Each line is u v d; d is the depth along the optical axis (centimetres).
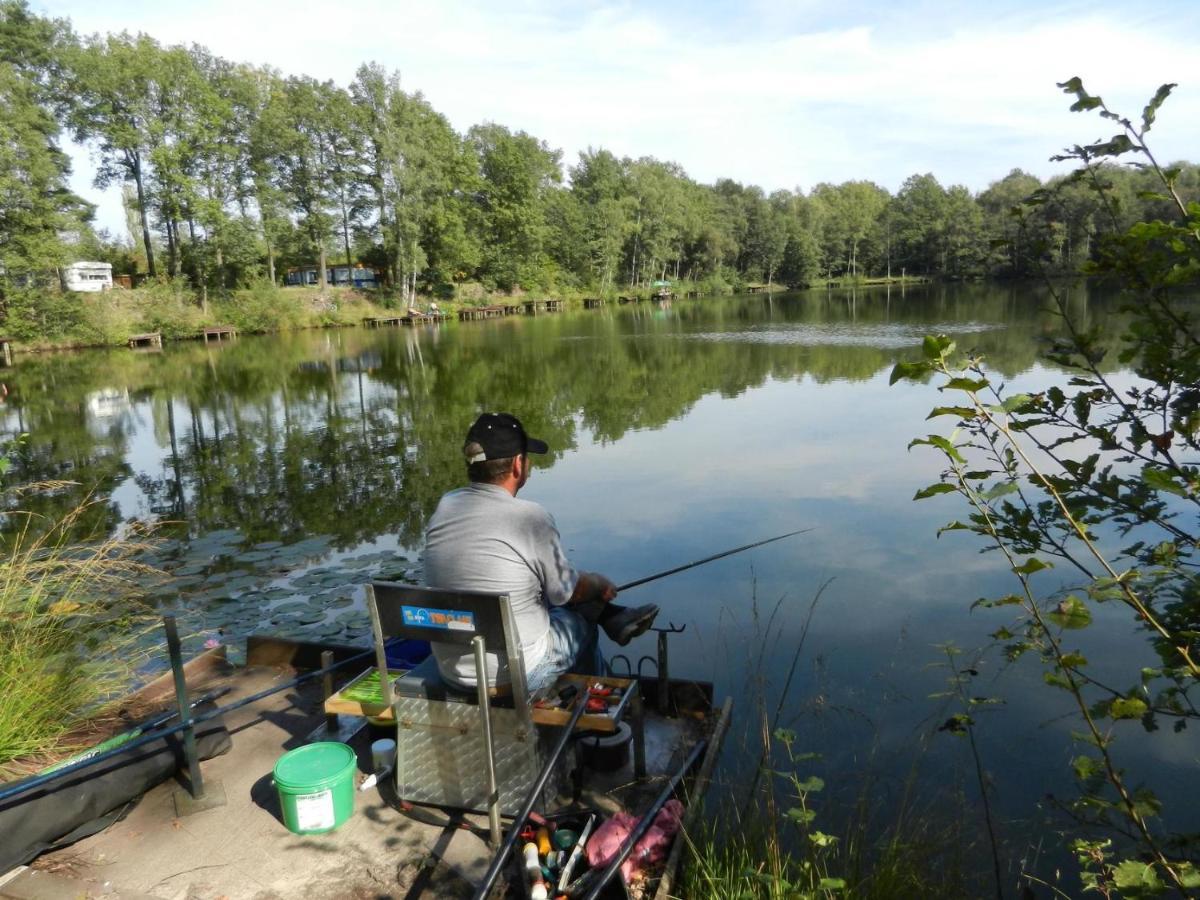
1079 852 193
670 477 838
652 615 295
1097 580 165
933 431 1008
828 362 1844
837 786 307
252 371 2264
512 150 5097
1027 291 4609
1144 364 174
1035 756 327
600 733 288
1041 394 187
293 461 1059
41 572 450
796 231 7169
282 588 579
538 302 5231
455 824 260
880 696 380
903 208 7662
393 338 3319
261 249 4084
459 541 262
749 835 268
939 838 278
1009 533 185
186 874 240
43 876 239
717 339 2558
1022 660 404
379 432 1245
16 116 2878
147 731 305
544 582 269
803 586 525
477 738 254
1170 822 280
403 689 261
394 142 4284
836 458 886
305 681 363
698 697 326
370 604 254
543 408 1364
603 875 227
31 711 319
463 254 4759
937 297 4659
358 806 271
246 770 293
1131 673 383
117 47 3506
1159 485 158
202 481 970
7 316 2952
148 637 488
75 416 1550
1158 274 168
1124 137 167
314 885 235
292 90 4244
